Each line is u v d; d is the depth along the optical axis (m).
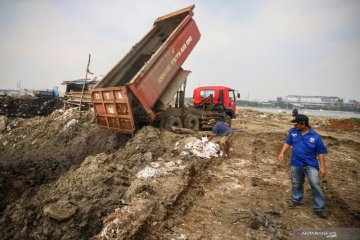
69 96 16.59
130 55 10.12
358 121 23.77
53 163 9.03
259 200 5.07
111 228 3.66
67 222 3.94
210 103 13.77
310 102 118.38
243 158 8.15
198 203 4.84
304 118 4.52
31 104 23.98
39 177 7.66
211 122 11.83
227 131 7.98
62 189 5.34
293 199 4.84
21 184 7.10
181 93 11.23
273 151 9.37
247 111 39.81
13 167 8.70
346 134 18.23
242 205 4.80
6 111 21.62
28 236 4.00
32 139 11.84
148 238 3.61
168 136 8.83
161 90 9.25
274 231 3.87
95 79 15.67
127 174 5.85
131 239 3.48
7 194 6.67
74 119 11.88
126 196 4.74
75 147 10.16
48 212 4.03
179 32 9.74
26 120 14.96
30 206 4.65
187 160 6.98
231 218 4.29
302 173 4.71
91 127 11.06
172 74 9.71
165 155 7.32
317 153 4.54
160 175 5.80
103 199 4.56
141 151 7.50
